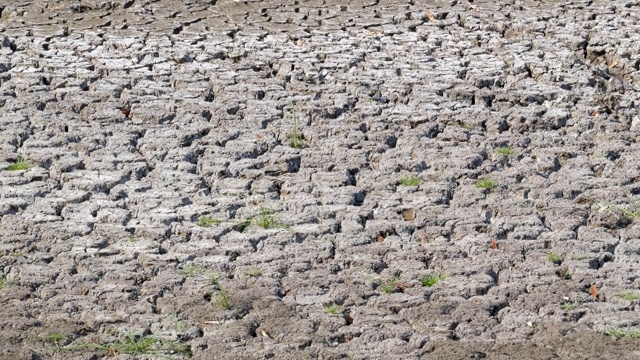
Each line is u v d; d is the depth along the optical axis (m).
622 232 16.05
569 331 13.67
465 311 14.07
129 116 19.75
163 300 14.27
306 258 15.28
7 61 21.92
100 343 13.41
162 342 13.44
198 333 13.67
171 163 17.98
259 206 16.69
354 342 13.48
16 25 24.00
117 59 22.14
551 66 22.05
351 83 21.03
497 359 13.10
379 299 14.33
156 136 18.89
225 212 16.47
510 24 24.34
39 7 25.16
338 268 15.11
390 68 21.83
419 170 17.92
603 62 23.03
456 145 18.81
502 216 16.47
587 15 25.06
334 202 16.84
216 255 15.37
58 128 19.11
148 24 24.22
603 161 18.27
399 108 20.09
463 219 16.34
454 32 23.92
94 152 18.27
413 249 15.55
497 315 14.10
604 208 16.62
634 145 18.92
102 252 15.34
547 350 13.30
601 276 14.86
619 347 13.33
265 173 17.80
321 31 23.84
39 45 22.80
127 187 17.17
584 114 20.05
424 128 19.36
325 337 13.55
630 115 20.14
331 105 20.12
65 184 17.23
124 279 14.73
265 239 15.75
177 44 22.95
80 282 14.66
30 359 13.04
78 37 23.38
